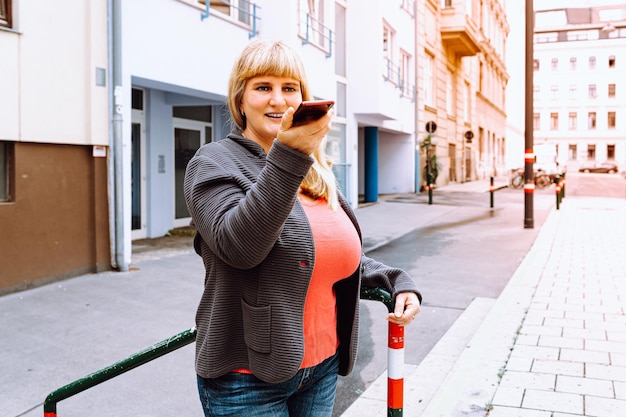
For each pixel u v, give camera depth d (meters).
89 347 4.97
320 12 14.79
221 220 1.46
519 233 12.42
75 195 7.53
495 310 6.11
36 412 3.77
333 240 1.71
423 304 6.57
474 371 4.32
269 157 1.40
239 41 10.77
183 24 9.28
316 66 14.07
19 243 6.76
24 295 6.59
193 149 12.86
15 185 6.73
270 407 1.66
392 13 19.77
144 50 8.49
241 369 1.63
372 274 2.03
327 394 1.81
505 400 3.79
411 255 9.78
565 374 4.23
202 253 1.68
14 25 6.71
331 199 1.79
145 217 11.33
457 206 18.39
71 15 7.39
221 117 13.52
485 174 39.94
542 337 5.14
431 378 4.29
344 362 1.88
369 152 20.03
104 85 7.83
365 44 17.45
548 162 36.03
